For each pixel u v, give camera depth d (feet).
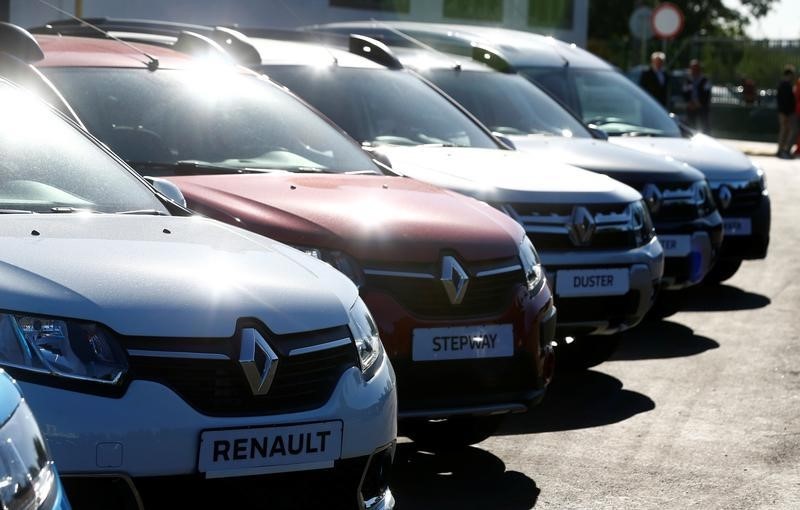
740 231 47.80
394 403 18.07
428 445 26.50
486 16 90.99
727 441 28.22
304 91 34.68
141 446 15.30
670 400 31.83
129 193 20.33
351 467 17.04
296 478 16.43
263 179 25.04
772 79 158.51
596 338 34.04
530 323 24.45
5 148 19.83
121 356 15.47
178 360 15.67
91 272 16.11
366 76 36.11
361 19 78.23
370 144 34.27
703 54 162.61
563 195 31.96
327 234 22.86
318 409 16.61
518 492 23.99
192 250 17.63
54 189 19.48
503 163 33.53
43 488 11.07
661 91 81.92
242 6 68.23
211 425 15.67
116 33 35.22
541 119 43.27
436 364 23.25
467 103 42.16
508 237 24.77
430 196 25.75
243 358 15.96
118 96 26.40
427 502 23.15
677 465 26.25
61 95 24.91
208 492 15.74
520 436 28.12
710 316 43.86
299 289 17.35
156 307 15.84
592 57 54.34
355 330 17.61
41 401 14.99
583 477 25.16
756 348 38.63
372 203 24.30
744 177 47.88
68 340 15.33
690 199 40.83
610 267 32.27
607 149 41.39
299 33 41.47
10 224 17.49
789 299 47.60
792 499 24.30
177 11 64.13
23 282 15.58
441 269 23.39
